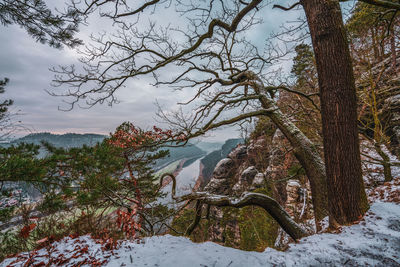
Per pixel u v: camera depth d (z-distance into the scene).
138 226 3.11
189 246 2.65
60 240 2.89
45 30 3.69
